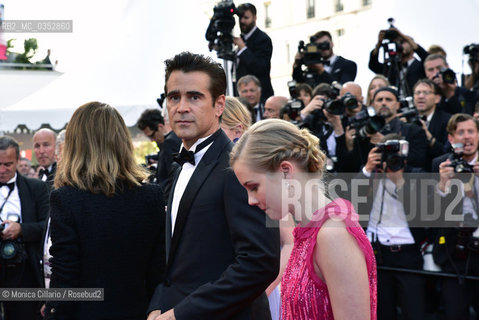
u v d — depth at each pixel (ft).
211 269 7.64
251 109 17.28
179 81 8.16
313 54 21.11
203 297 7.27
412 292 15.29
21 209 16.22
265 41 21.70
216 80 8.27
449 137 15.83
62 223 7.97
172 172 11.85
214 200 7.72
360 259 5.90
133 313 8.23
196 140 8.27
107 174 8.27
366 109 16.19
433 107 18.75
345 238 5.92
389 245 15.37
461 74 22.48
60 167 8.54
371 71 22.79
